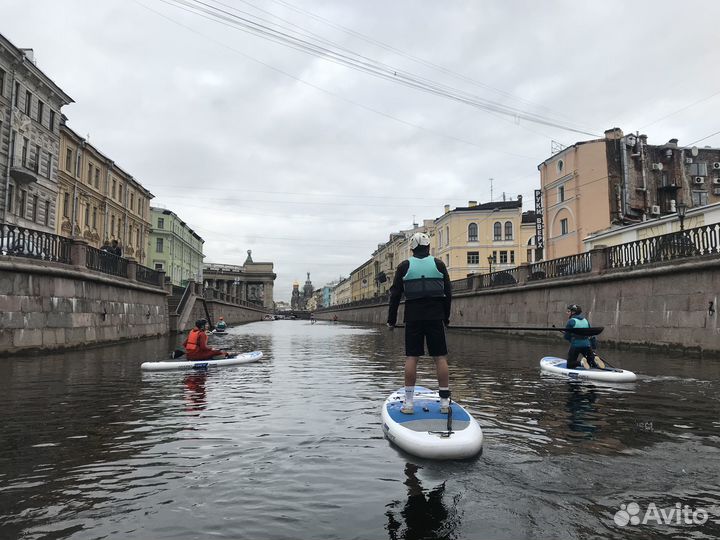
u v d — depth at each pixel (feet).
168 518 9.43
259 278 402.93
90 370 33.04
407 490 10.79
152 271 79.25
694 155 116.16
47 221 112.68
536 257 135.23
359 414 18.94
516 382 27.25
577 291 62.54
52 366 35.22
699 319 42.55
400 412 15.93
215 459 13.11
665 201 114.52
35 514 9.59
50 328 45.73
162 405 20.74
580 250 113.60
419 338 15.79
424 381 28.25
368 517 9.44
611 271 54.90
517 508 9.80
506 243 173.17
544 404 20.57
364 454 13.48
